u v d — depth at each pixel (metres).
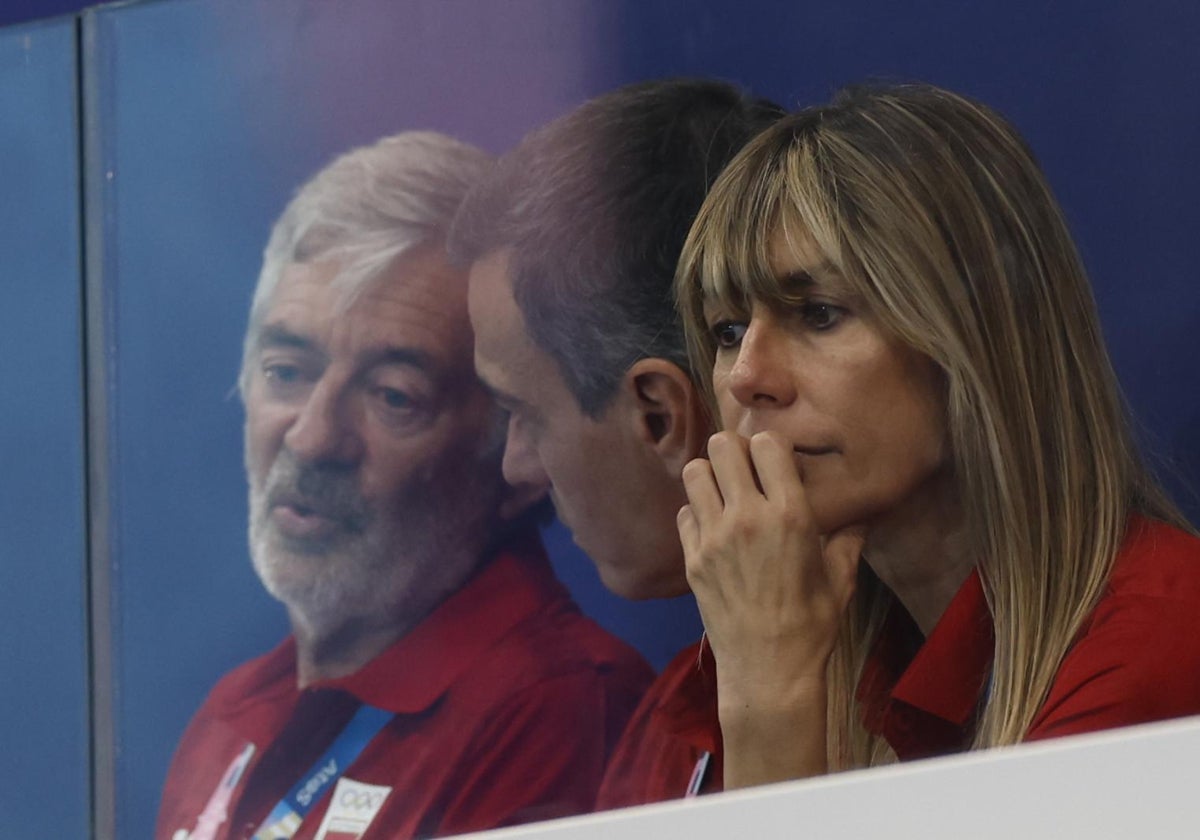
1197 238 5.10
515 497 6.02
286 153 6.52
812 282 5.10
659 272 5.79
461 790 5.93
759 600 4.87
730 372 5.29
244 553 6.43
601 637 5.82
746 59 5.78
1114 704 4.42
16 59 7.02
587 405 5.88
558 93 6.05
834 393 5.06
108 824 6.52
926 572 5.09
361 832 6.06
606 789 5.74
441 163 6.23
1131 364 5.12
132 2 6.86
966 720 4.93
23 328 6.91
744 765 4.80
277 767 6.25
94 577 6.68
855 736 5.15
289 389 6.41
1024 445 4.89
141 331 6.70
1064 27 5.33
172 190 6.70
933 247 4.99
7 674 6.77
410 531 6.16
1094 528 4.82
